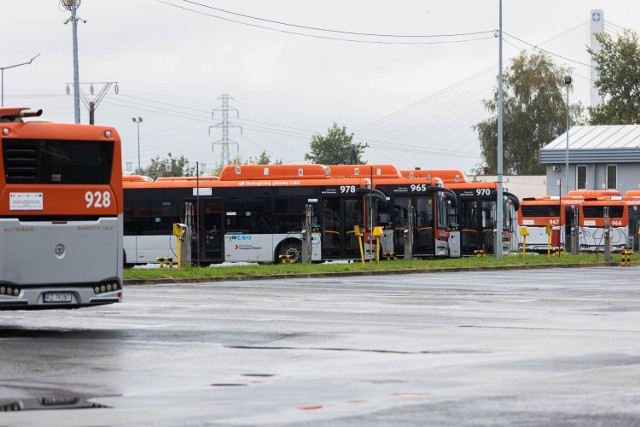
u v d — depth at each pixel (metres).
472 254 65.19
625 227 79.50
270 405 14.24
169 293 37.88
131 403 14.55
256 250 58.62
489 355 19.39
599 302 32.38
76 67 58.72
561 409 13.73
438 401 14.41
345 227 58.97
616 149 102.88
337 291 38.50
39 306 24.72
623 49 139.62
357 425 12.77
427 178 62.19
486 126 133.62
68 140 24.97
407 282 44.50
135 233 58.59
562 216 79.56
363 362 18.59
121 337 23.06
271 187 58.88
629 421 12.90
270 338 22.58
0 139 24.42
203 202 58.75
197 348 20.94
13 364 18.78
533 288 39.75
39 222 24.69
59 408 14.20
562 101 132.75
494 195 65.06
